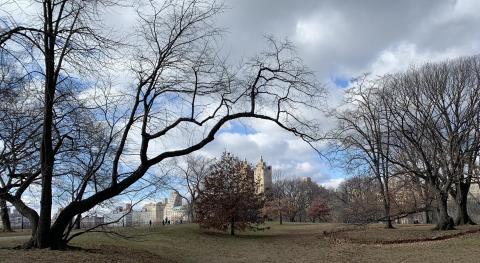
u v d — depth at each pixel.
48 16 16.20
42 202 19.53
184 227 46.62
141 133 19.97
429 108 42.97
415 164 42.28
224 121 20.75
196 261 27.80
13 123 18.42
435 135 42.31
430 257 26.67
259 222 48.88
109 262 18.94
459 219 46.50
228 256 31.12
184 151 20.45
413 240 34.56
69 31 16.23
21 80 15.16
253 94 20.88
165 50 19.98
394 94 55.06
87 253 20.03
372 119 46.72
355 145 46.44
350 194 75.06
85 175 20.34
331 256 30.27
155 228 43.38
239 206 46.09
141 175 20.02
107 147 20.30
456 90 43.91
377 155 46.81
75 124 19.47
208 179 48.06
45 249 19.22
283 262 28.64
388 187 53.22
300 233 49.22
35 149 19.17
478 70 44.53
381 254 29.70
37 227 19.86
